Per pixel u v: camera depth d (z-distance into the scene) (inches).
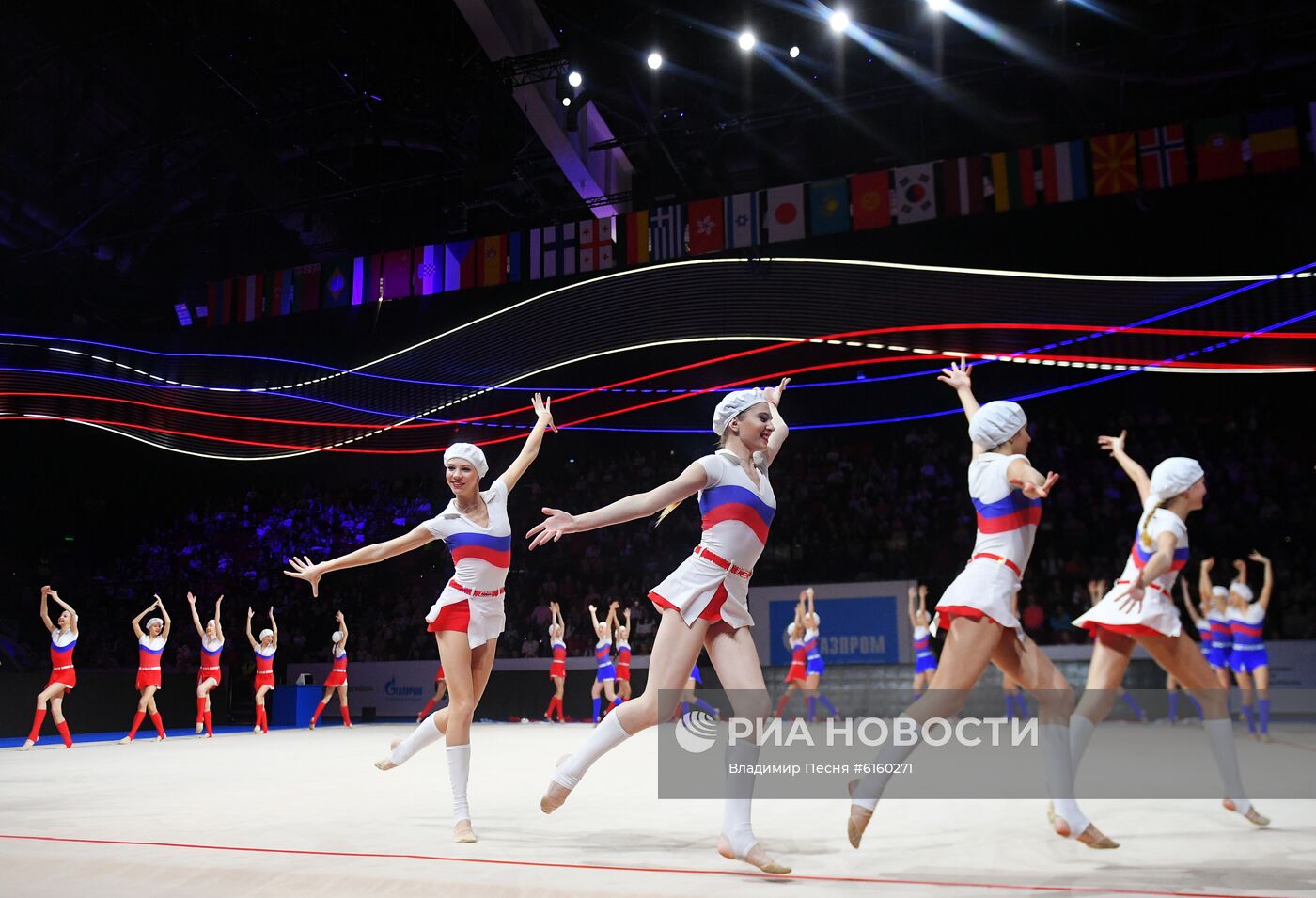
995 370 888.3
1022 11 704.4
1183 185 715.4
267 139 900.6
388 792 266.5
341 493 979.9
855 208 791.7
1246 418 810.2
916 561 788.6
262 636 660.7
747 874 138.9
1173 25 695.1
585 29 715.4
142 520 992.9
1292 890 125.3
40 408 875.4
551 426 218.4
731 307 845.8
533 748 436.5
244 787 285.7
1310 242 724.7
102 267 945.5
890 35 738.8
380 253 917.8
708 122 837.2
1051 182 745.0
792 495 880.9
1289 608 653.3
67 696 671.8
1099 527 766.5
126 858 158.1
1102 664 179.3
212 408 954.7
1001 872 140.1
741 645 152.8
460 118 888.3
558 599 850.8
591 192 853.8
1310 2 666.8
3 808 237.1
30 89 802.8
